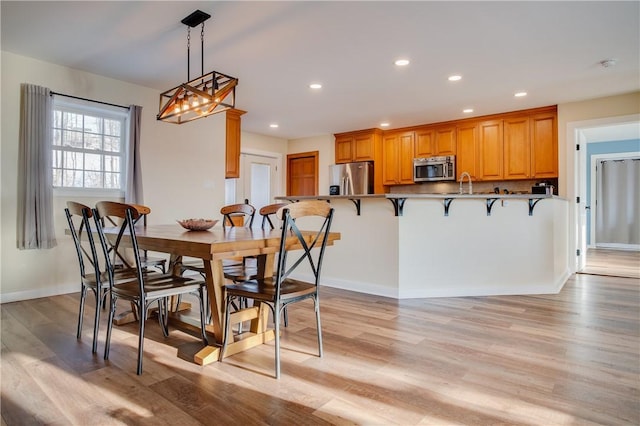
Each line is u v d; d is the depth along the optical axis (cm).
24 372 201
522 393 183
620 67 372
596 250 795
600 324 292
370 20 280
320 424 156
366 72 389
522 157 533
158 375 199
